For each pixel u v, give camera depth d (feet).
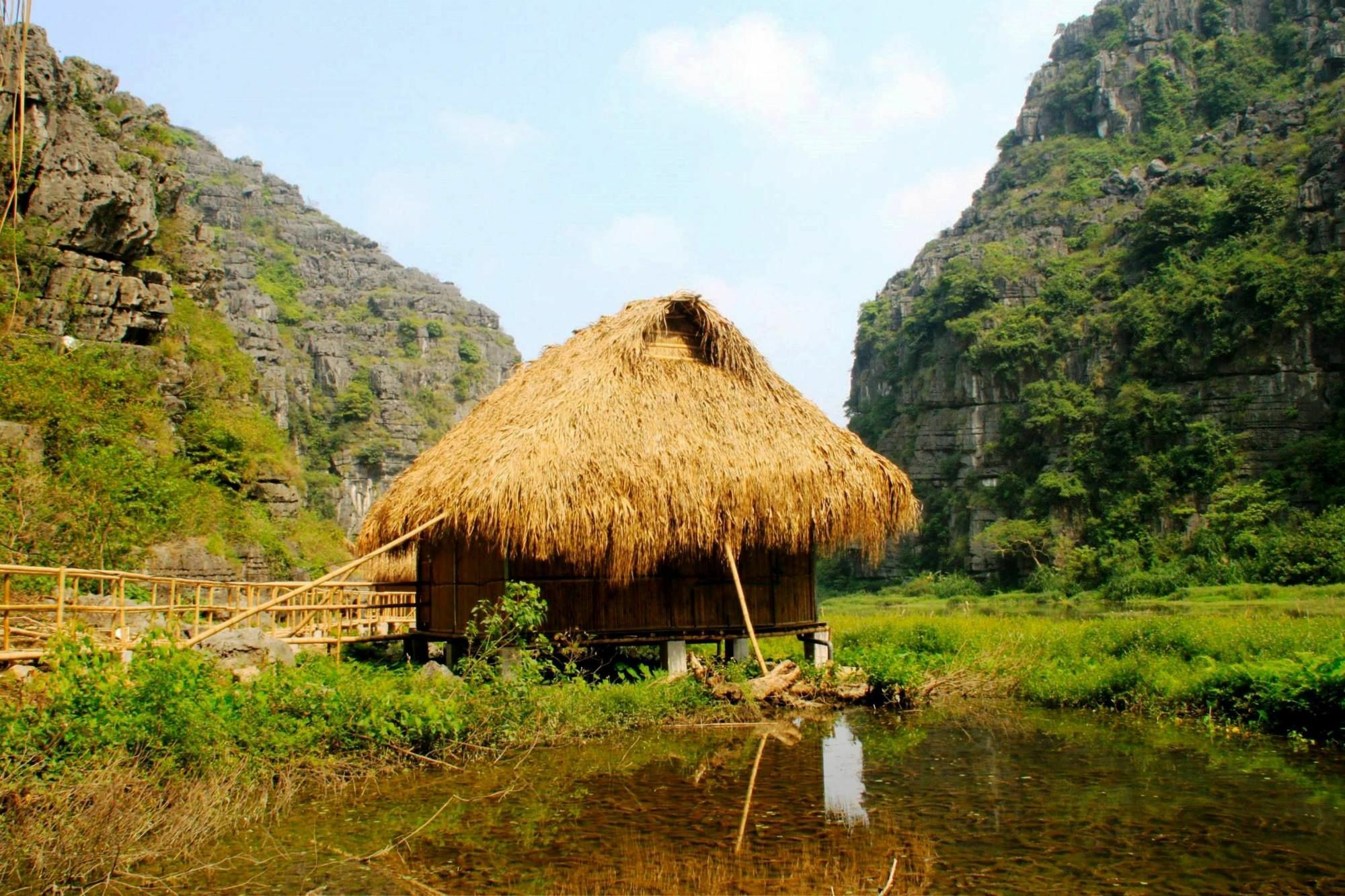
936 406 305.94
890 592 273.33
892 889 19.90
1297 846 22.29
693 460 42.24
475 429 48.14
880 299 390.42
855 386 387.34
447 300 474.08
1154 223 276.62
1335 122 268.21
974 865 21.29
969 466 287.89
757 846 22.93
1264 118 311.27
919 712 42.78
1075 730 37.50
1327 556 184.14
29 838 20.76
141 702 25.76
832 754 33.63
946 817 25.14
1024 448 276.41
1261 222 256.73
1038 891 19.63
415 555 60.49
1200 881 20.12
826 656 50.85
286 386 294.46
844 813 25.64
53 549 54.44
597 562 40.57
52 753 23.91
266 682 30.27
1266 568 190.08
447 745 32.40
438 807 26.50
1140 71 362.12
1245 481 225.56
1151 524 232.53
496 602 43.55
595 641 43.80
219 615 55.57
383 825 24.76
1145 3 375.66
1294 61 338.75
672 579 45.68
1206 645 47.70
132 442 77.46
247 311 377.50
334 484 339.77
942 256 357.20
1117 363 265.13
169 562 81.15
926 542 292.61
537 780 29.58
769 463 43.21
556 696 37.58
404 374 402.11
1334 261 227.40
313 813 25.86
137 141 134.62
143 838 22.68
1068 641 54.70
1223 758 31.60
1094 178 345.92
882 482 45.34
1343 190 236.43
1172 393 244.63
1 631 37.42
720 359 47.83
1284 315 226.99
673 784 29.04
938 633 62.08
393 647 61.82
